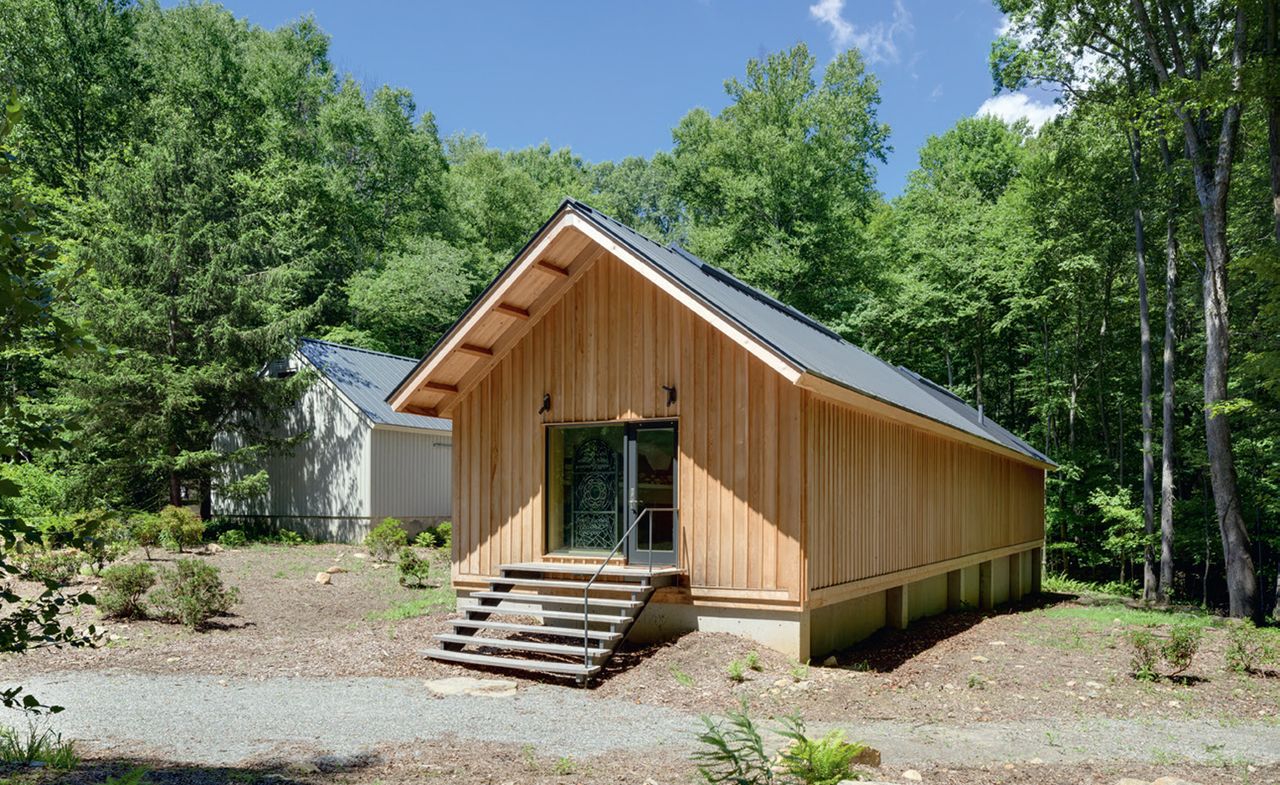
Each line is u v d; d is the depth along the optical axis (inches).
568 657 470.3
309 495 1088.8
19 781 229.0
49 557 586.6
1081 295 1272.1
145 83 1466.5
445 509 1180.5
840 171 1590.8
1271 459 1073.5
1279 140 733.9
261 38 1812.3
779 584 466.0
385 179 1835.6
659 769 277.9
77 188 1231.5
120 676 420.5
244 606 611.5
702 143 1756.9
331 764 280.4
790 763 203.6
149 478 1039.0
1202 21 879.7
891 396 564.4
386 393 1143.6
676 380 508.1
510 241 1943.9
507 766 281.1
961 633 617.6
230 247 1063.0
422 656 472.4
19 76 1302.9
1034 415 1471.5
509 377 569.3
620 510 527.8
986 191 1647.4
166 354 1021.2
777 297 1477.6
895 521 605.6
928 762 294.2
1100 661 500.7
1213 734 343.0
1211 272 831.7
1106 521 1243.2
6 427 147.5
